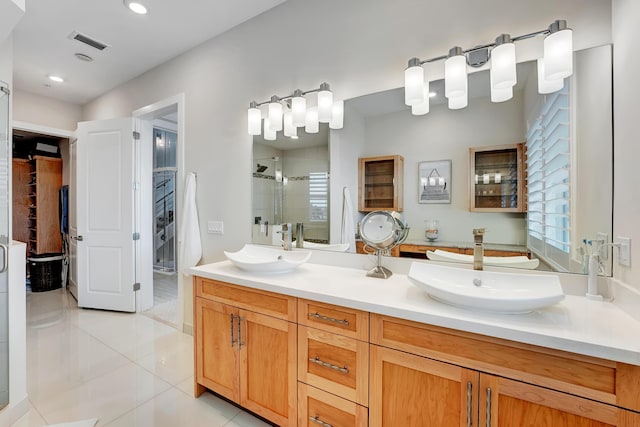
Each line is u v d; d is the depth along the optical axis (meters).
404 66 1.75
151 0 2.14
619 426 0.87
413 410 1.18
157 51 2.81
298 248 2.15
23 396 1.68
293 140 2.17
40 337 2.65
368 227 1.77
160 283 4.57
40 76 3.28
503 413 1.03
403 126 1.77
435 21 1.65
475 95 1.57
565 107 1.35
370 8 1.85
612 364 0.88
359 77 1.89
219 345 1.77
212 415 1.71
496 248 1.54
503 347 1.02
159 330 2.81
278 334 1.54
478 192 1.58
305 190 2.13
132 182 3.22
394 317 1.21
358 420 1.31
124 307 3.25
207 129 2.64
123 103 3.45
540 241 1.43
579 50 1.32
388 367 1.23
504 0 1.48
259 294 1.60
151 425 1.62
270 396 1.57
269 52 2.26
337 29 1.97
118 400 1.81
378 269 1.70
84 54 2.84
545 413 0.97
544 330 0.96
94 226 3.30
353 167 1.94
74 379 2.02
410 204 1.76
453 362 1.10
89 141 3.31
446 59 1.54
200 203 2.69
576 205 1.32
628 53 1.12
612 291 1.23
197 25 2.43
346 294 1.36
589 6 1.30
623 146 1.15
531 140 1.44
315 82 2.06
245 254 2.21
